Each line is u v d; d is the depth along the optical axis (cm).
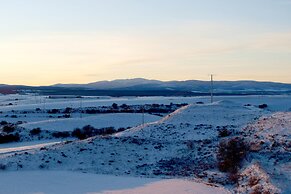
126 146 4981
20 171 4200
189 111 6988
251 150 4194
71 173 4138
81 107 12950
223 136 5253
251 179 3359
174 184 3603
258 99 15062
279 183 3059
